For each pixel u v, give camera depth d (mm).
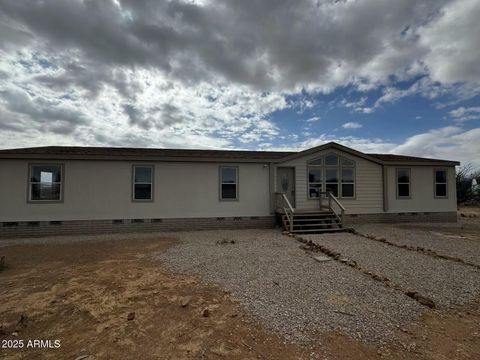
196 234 9492
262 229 10695
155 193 10344
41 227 9383
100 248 7117
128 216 10086
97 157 9695
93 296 3812
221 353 2449
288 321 3047
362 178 12117
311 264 5449
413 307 3445
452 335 2793
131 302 3604
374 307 3424
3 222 9117
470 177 24125
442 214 12781
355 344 2596
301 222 10398
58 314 3270
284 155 12406
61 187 9562
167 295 3842
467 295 3869
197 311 3324
